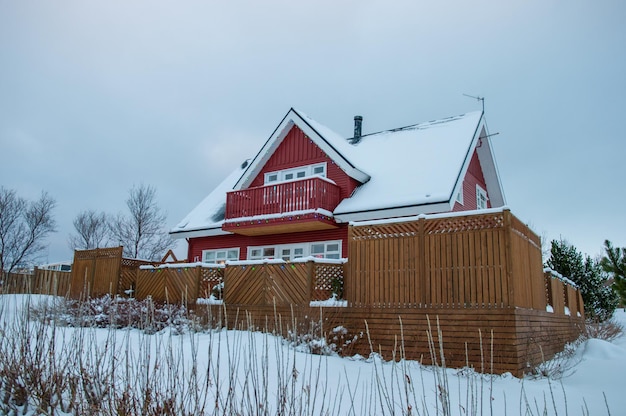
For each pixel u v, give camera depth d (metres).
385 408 6.37
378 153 18.89
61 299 10.55
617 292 6.62
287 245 17.78
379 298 10.30
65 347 6.29
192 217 21.22
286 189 16.77
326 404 6.37
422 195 14.55
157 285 15.06
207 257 20.00
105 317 11.99
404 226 10.30
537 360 9.77
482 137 19.00
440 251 9.77
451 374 8.77
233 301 12.66
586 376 9.31
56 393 5.07
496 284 9.06
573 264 22.61
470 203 18.03
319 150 18.06
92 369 5.32
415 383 7.95
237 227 17.44
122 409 4.52
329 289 11.41
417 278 9.92
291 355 9.27
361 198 16.14
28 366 5.33
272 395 6.34
